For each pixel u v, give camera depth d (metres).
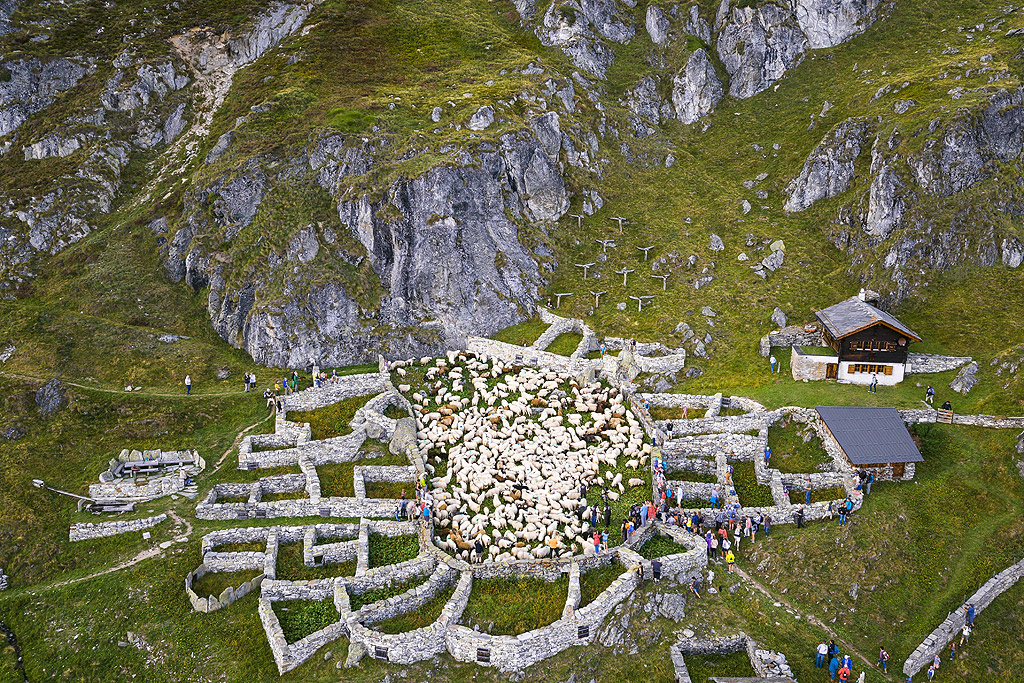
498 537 49.88
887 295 74.00
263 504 52.53
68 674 42.84
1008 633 45.62
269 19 117.50
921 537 50.12
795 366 66.38
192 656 43.09
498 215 81.69
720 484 54.91
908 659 42.94
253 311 72.88
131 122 99.62
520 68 104.50
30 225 83.94
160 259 81.75
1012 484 53.59
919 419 58.97
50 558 49.53
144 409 63.50
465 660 42.56
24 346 71.00
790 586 47.66
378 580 46.00
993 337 67.56
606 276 81.94
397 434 59.38
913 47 103.19
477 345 73.75
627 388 64.94
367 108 92.06
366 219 78.31
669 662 42.84
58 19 111.75
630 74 113.62
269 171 85.44
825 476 53.94
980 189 76.69
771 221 87.31
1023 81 83.12
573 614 42.91
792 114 102.44
